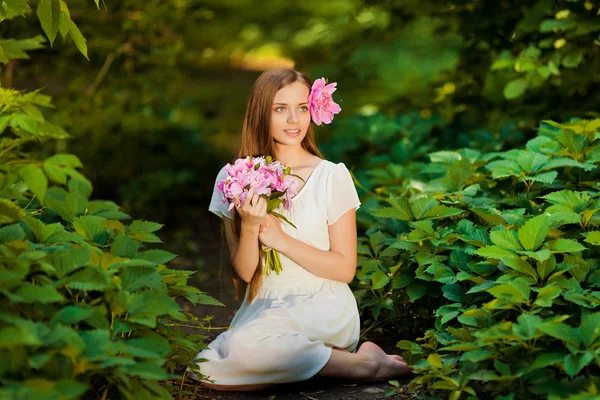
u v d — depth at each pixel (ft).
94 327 9.64
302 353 11.65
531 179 14.30
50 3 10.78
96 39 24.52
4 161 11.19
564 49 18.62
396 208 14.20
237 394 11.85
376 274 13.48
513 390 9.96
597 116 17.61
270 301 12.51
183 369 12.75
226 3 53.93
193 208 25.68
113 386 9.97
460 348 10.25
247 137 12.93
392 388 11.53
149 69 26.35
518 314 11.11
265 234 12.02
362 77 34.86
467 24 21.11
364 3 23.41
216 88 46.50
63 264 9.92
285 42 57.82
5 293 8.60
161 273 11.65
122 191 25.00
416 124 22.58
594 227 12.91
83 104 25.39
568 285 11.03
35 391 7.71
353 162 24.56
